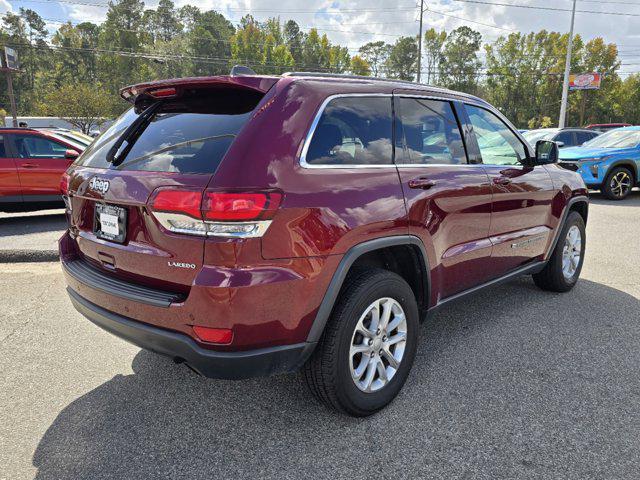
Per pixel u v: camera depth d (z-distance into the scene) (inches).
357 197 95.7
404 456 91.2
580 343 140.0
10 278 206.2
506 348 136.8
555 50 2898.6
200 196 79.8
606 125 1141.1
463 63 3481.8
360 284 97.7
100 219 100.7
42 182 327.6
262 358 86.1
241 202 79.4
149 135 100.2
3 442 95.8
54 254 238.5
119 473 87.1
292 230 85.0
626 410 105.7
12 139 322.3
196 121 95.6
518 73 2992.1
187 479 85.6
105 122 1884.8
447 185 118.3
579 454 91.4
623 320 157.2
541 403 108.7
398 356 108.7
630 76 2812.5
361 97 106.1
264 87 92.7
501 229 142.1
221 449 93.8
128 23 4133.9
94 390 115.6
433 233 114.0
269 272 82.8
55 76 3599.9
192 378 121.3
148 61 3526.1
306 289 87.4
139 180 89.0
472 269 132.6
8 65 1348.4
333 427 100.6
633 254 243.9
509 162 150.1
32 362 129.5
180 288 86.1
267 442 95.8
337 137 97.9
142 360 131.0
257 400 111.2
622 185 429.7
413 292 118.3
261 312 83.0
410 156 113.3
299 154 89.6
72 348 138.1
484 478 85.2
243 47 3703.3
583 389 114.6
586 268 218.7
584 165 428.8
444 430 99.1
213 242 79.9
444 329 150.6
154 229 86.6
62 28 4247.0
